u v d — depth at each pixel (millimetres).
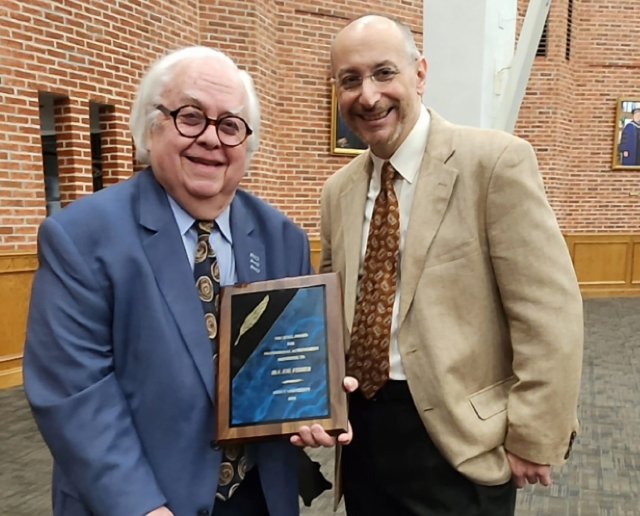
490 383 1457
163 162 1187
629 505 2816
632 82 8953
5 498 2861
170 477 1146
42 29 4770
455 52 3023
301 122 7168
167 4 5848
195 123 1157
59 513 1223
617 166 9039
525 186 1355
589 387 4758
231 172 1217
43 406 1088
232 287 1261
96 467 1072
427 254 1421
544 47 8484
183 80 1154
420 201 1440
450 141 1455
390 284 1477
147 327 1146
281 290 1265
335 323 1246
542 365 1334
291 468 1381
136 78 5590
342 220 1622
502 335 1461
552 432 1336
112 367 1160
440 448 1413
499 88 3070
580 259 9172
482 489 1443
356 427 1577
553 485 3027
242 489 1341
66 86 4984
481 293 1418
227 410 1180
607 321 7500
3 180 4648
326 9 7121
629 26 8836
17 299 4848
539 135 8609
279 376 1211
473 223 1401
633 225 9227
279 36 6938
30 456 3371
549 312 1333
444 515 1473
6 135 4625
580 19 8781
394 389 1482
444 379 1382
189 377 1163
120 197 1210
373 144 1484
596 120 8992
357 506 1633
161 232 1194
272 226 1380
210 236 1271
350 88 1451
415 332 1423
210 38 6312
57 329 1102
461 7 2980
